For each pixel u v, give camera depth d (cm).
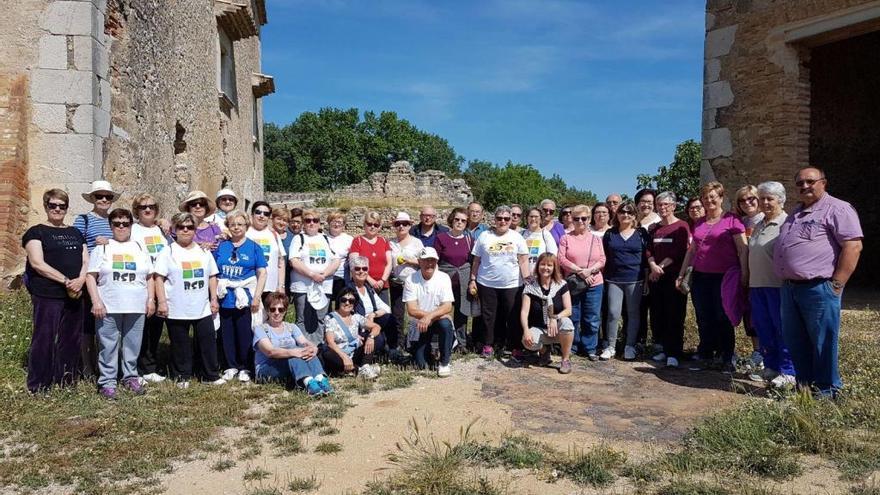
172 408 488
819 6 879
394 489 349
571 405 506
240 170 1652
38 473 374
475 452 397
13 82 722
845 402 462
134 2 852
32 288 512
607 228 705
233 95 1544
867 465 369
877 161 1370
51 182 727
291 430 445
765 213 543
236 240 592
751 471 367
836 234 471
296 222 725
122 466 382
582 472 366
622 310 703
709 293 621
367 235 678
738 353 650
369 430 446
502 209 664
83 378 546
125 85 826
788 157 916
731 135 985
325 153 5650
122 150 813
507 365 635
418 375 596
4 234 691
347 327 589
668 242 648
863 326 798
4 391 505
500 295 665
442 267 687
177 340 557
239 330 583
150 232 580
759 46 950
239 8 1335
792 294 495
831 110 1290
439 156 6406
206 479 368
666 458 385
